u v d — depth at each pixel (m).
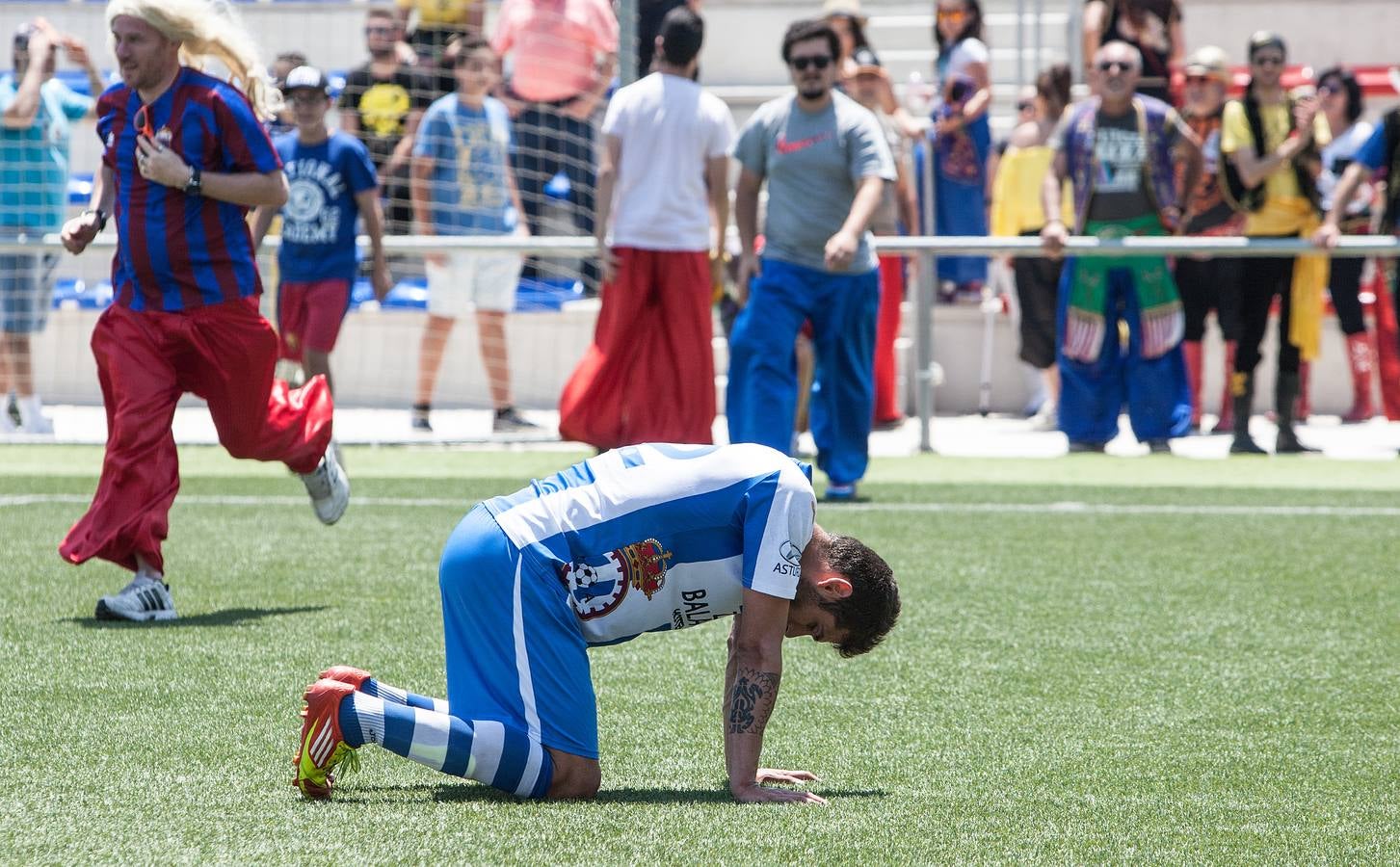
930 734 13.26
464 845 9.96
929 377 33.28
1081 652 16.31
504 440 34.28
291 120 34.50
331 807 10.79
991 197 40.38
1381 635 17.20
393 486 28.38
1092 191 31.72
